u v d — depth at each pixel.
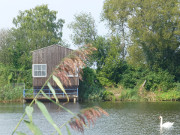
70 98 42.00
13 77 48.19
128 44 55.78
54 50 41.91
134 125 23.97
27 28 65.94
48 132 20.80
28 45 58.25
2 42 56.72
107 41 53.56
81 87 44.81
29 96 42.66
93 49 4.86
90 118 4.60
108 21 56.53
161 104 38.78
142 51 49.62
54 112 31.27
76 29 56.25
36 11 69.25
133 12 51.31
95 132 21.20
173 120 26.30
